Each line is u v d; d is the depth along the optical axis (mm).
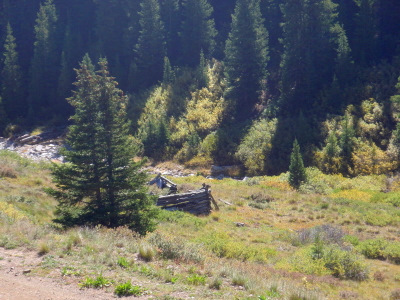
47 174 23922
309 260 12602
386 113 38938
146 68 60125
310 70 43875
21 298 6250
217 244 13297
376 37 50375
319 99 43781
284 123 42000
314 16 45781
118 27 66438
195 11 59125
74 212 13812
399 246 14859
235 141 43250
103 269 8102
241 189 27906
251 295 7625
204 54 60531
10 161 25078
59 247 9312
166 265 9039
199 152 43344
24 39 71625
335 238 15945
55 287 6859
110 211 13547
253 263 12031
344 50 43969
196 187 26359
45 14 65875
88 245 9594
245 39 47031
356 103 41531
